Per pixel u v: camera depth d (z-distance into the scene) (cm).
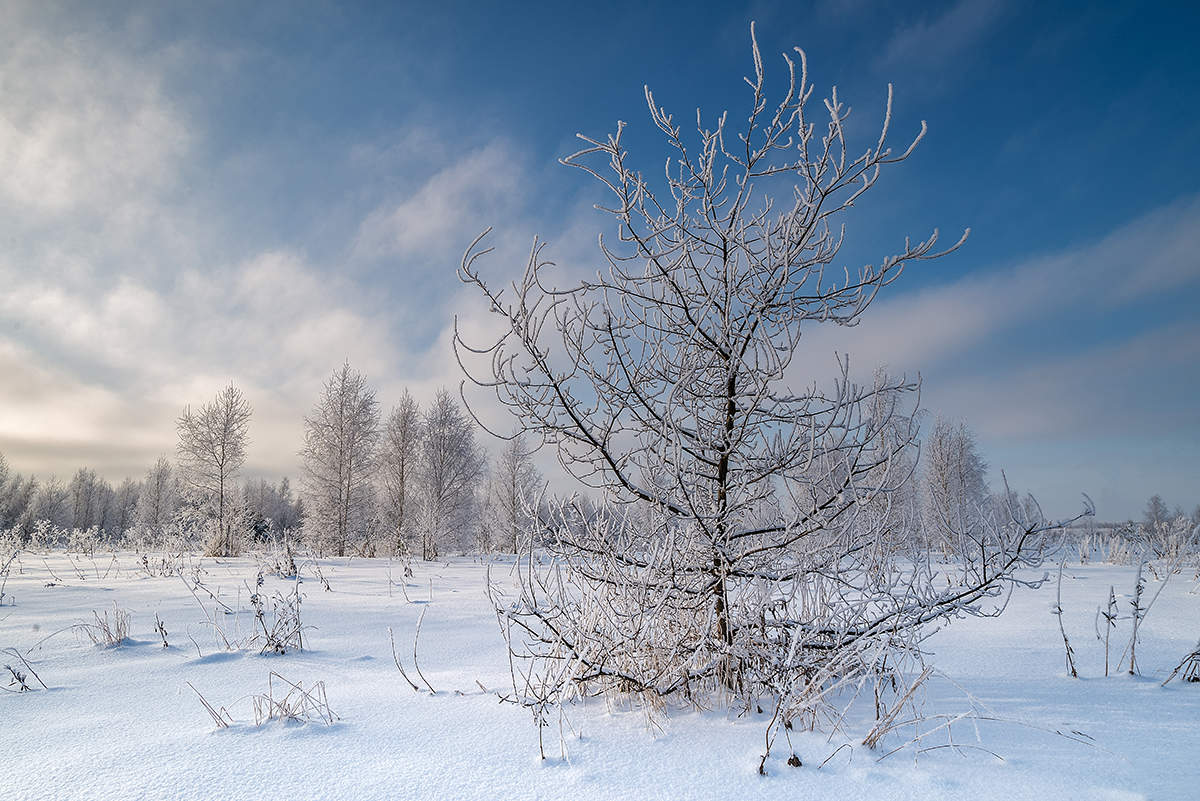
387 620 613
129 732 279
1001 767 230
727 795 208
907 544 334
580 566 329
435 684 365
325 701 309
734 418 348
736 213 333
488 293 313
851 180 307
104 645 484
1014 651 457
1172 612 615
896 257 314
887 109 295
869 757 242
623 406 330
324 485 2656
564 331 329
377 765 233
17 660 441
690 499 323
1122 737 262
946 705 316
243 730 277
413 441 2800
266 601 723
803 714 282
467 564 1653
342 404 2748
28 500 5681
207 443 2456
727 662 316
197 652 464
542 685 295
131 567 1318
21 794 208
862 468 322
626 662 313
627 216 325
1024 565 309
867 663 293
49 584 931
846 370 318
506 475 2786
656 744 257
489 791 210
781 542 325
